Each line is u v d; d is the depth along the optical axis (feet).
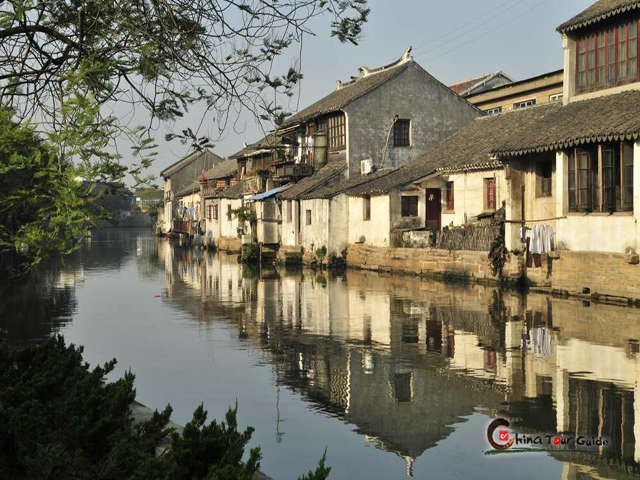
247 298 71.15
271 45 21.16
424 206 102.27
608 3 74.02
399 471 22.62
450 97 124.88
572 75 77.77
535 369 35.96
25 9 16.48
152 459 15.93
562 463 23.07
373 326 51.52
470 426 27.14
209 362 39.83
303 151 136.56
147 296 74.49
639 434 25.73
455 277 86.17
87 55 19.24
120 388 20.81
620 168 62.80
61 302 69.36
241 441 17.57
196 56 20.62
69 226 14.29
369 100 121.08
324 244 116.37
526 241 73.26
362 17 21.20
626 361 37.27
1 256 106.93
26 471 17.39
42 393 20.76
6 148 14.42
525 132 77.36
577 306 59.47
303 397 31.99
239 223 161.48
